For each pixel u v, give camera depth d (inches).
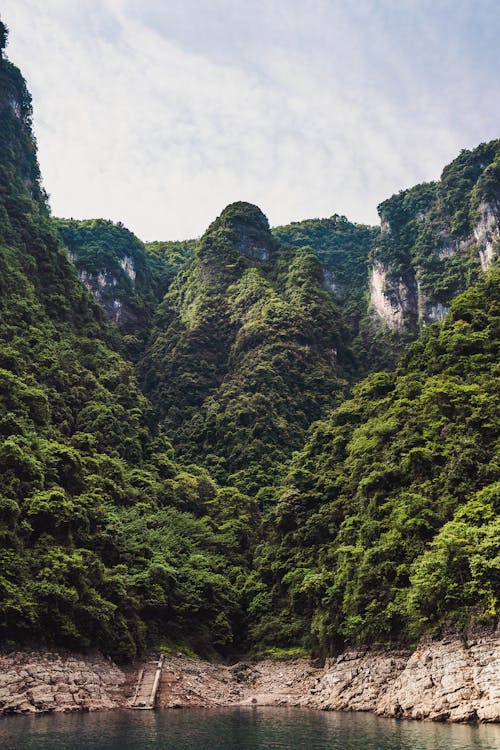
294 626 2822.3
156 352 6181.1
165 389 5713.6
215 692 2300.7
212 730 1529.3
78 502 2733.8
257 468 4404.5
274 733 1483.8
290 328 5802.2
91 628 2225.6
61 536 2442.2
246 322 6048.2
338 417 3565.5
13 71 5767.7
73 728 1508.4
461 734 1370.6
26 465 2504.9
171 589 2815.0
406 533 2277.3
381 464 2687.0
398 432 2787.9
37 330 3885.3
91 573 2415.1
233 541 3469.5
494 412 2534.5
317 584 2593.5
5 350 3368.6
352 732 1472.7
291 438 4874.5
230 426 4874.5
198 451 4881.9
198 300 6510.8
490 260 6373.0
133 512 3102.9
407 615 2042.3
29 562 2177.7
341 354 6230.3
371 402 3405.5
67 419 3540.8
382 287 7150.6
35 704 1785.2
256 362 5502.0
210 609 2947.8
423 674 1759.4
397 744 1273.4
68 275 4899.1
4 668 1841.8
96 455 3341.5
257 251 7199.8
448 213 7145.7
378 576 2244.1
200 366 5866.1
